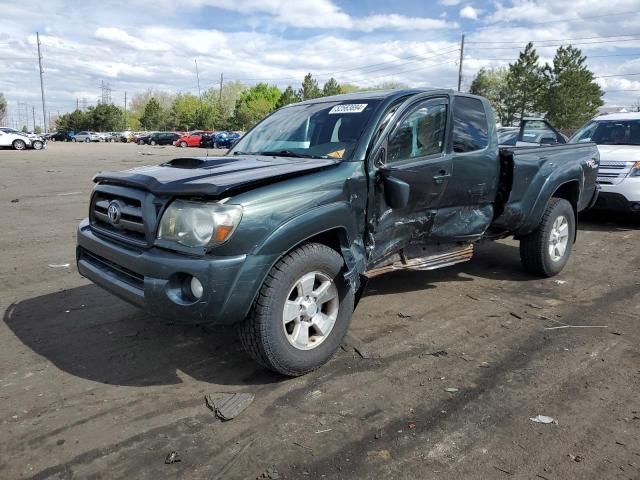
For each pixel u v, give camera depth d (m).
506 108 59.41
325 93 81.00
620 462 2.72
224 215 3.09
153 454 2.78
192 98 110.50
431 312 4.86
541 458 2.75
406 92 4.45
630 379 3.59
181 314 3.14
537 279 5.93
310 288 3.53
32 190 13.20
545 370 3.71
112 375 3.62
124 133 73.38
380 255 4.16
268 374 3.65
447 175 4.52
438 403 3.28
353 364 3.81
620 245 7.64
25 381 3.52
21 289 5.36
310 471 2.66
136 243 3.36
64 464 2.69
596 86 55.09
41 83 89.50
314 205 3.47
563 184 5.90
